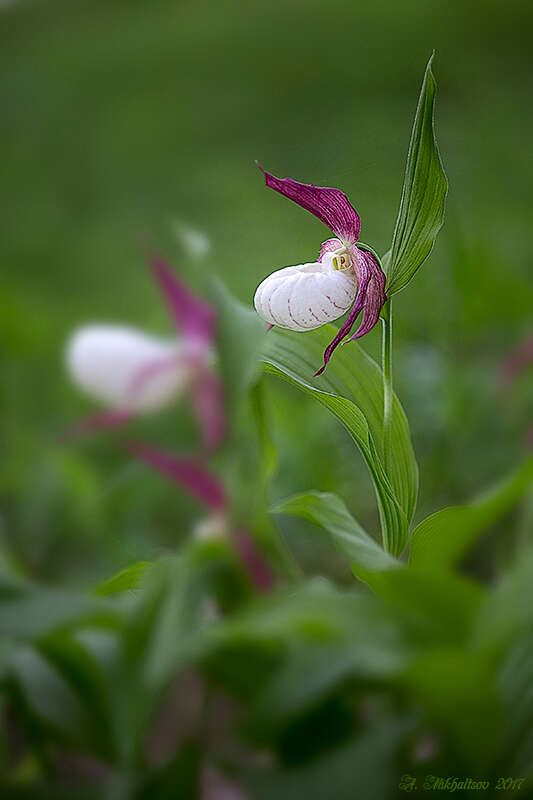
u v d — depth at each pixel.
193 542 1.16
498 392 1.58
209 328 1.39
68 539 1.59
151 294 2.48
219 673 1.13
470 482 1.54
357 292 1.01
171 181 3.20
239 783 1.08
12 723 1.25
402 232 0.99
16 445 1.80
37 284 2.64
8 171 3.51
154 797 1.09
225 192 2.97
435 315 1.75
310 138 3.22
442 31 3.71
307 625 1.08
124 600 1.21
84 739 1.13
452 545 1.13
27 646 1.14
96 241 2.92
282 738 1.10
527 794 1.06
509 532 1.39
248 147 3.32
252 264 2.41
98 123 3.77
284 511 1.07
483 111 3.06
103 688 1.13
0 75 4.24
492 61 3.51
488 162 2.68
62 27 4.61
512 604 1.07
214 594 1.17
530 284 1.92
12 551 1.57
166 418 1.78
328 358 0.99
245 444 1.40
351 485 1.58
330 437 1.59
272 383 1.82
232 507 1.19
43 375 2.02
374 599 1.09
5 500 1.71
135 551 1.52
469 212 2.30
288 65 3.75
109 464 1.79
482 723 1.06
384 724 1.10
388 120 3.22
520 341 1.63
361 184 2.16
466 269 1.67
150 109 3.75
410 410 1.64
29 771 1.20
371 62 3.62
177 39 4.21
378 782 1.07
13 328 1.91
